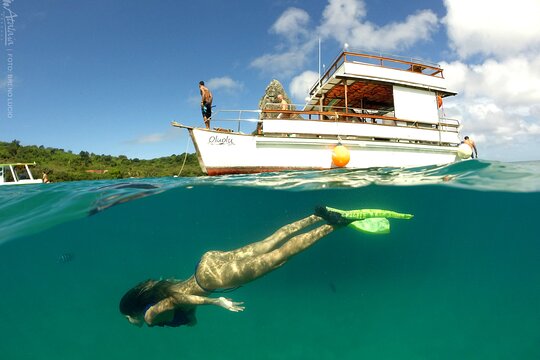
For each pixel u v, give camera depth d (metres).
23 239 7.14
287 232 5.50
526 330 5.45
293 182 9.87
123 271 10.76
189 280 4.92
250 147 13.33
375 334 5.86
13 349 6.13
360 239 10.33
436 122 16.17
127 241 10.19
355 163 14.45
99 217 8.10
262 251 5.13
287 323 6.66
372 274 9.09
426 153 15.87
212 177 12.02
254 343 6.04
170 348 6.20
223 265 4.82
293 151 13.70
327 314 6.89
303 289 8.23
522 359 4.46
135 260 11.03
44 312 8.09
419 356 4.88
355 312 6.89
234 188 9.62
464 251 10.91
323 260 10.17
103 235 9.27
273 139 13.49
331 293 7.98
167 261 11.77
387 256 10.59
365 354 5.17
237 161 13.15
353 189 9.91
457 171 10.02
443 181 9.04
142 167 60.41
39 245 7.77
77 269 9.14
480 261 9.86
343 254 10.38
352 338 5.78
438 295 7.57
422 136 15.70
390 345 5.35
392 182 9.63
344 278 8.88
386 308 7.00
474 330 5.65
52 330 7.11
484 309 6.63
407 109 15.59
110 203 8.30
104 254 9.87
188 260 12.01
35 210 8.17
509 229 10.41
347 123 14.30
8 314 7.65
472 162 10.46
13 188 11.38
